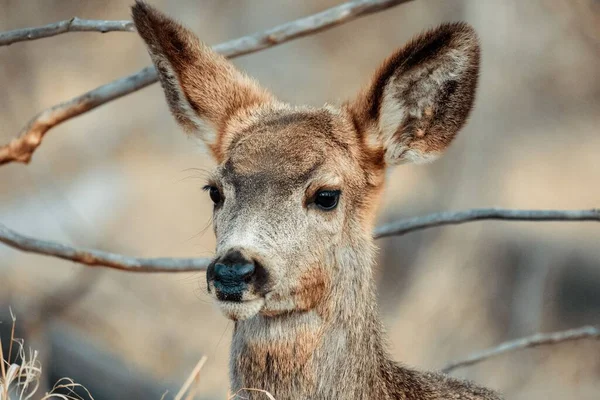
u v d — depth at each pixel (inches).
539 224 708.0
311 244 303.4
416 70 323.9
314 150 310.3
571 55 751.1
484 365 631.2
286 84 950.4
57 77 924.0
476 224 690.8
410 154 332.2
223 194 308.0
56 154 882.8
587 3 684.7
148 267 361.4
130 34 963.3
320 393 308.3
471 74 320.8
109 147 901.8
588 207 728.3
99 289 683.4
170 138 920.3
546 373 636.7
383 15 980.6
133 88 359.6
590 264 699.4
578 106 773.9
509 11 727.7
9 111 855.7
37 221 785.6
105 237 766.5
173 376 625.6
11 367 318.0
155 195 839.7
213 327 685.9
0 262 668.7
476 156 729.0
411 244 714.8
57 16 934.4
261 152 308.7
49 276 656.4
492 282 679.7
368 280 321.1
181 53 343.3
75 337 602.9
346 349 313.0
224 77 347.6
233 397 312.2
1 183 830.5
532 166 756.6
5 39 332.2
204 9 987.3
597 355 659.4
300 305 303.4
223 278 285.9
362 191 323.3
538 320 649.6
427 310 662.5
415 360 635.5
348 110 329.1
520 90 749.9
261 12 987.3
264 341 307.6
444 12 883.4
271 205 299.1
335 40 985.5
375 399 318.0
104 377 576.7
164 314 684.7
